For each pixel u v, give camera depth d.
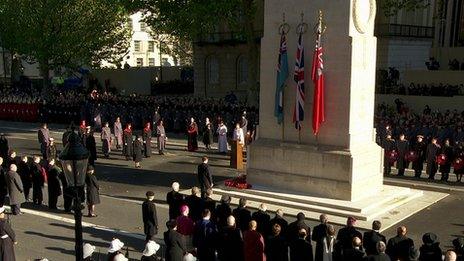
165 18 33.19
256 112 29.52
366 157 17.75
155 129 31.31
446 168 20.81
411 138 23.47
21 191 17.34
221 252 11.85
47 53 40.38
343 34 16.98
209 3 30.56
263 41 18.81
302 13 17.72
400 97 35.56
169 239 11.73
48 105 36.62
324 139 17.81
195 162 24.81
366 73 17.81
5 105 38.12
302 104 17.67
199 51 52.19
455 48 45.41
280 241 11.33
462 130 23.62
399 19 44.31
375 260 9.83
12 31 41.19
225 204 13.31
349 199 17.17
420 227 15.58
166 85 55.91
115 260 9.94
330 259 11.20
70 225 16.28
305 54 17.81
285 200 17.70
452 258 8.97
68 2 39.53
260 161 19.19
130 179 21.80
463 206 17.72
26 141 30.17
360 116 17.80
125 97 37.31
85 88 49.91
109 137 26.34
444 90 34.91
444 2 47.34
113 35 43.78
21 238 15.02
